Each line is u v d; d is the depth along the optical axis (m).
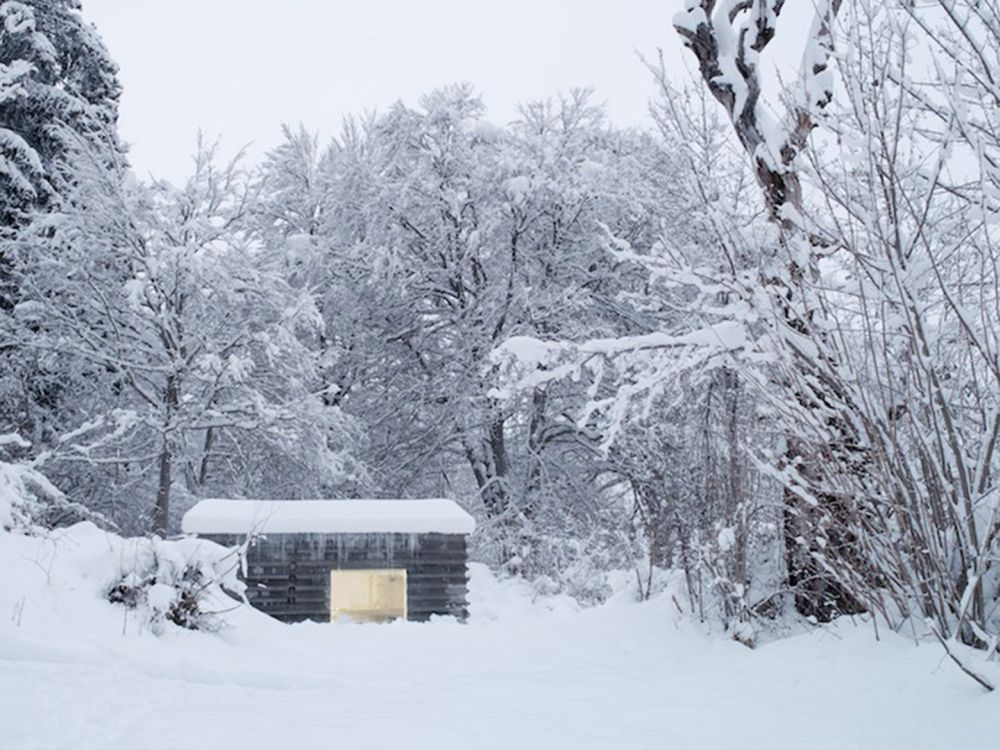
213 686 6.65
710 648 7.85
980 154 5.34
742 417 8.28
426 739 4.66
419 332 24.41
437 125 23.23
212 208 20.70
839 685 5.64
